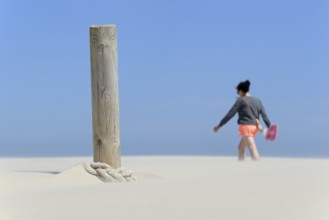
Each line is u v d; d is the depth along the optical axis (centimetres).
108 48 786
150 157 1358
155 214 394
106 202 455
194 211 404
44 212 407
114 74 791
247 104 1092
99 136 788
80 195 508
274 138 1110
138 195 499
